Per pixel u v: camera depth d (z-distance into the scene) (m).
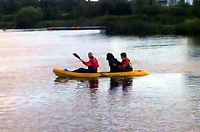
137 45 63.91
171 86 27.14
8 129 17.89
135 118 19.17
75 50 59.31
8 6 158.50
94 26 128.50
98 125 18.19
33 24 143.12
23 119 19.45
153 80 29.58
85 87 27.28
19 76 33.47
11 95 25.27
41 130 17.67
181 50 53.69
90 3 142.62
